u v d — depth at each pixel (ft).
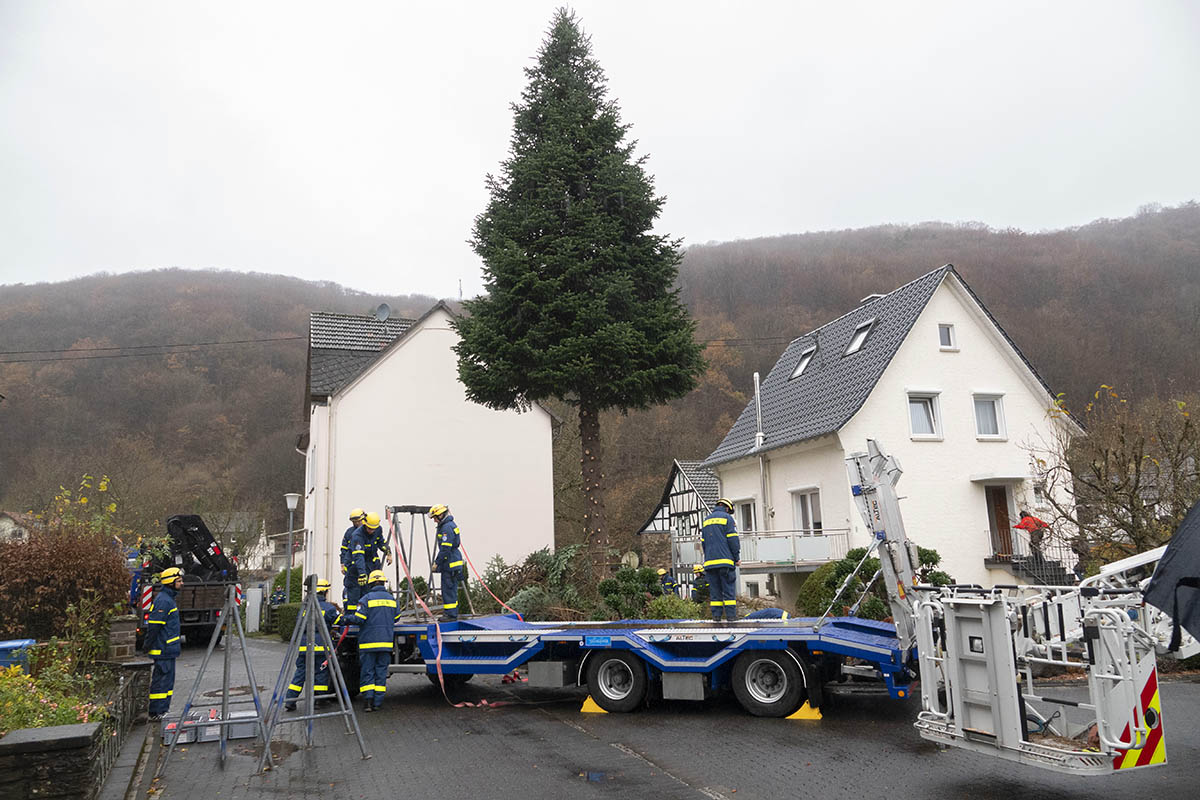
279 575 101.14
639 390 54.13
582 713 32.86
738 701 31.99
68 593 43.93
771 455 82.79
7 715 22.15
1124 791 20.51
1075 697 27.35
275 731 30.01
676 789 21.62
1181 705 31.76
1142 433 46.68
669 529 125.39
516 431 85.05
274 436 157.79
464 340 55.21
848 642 28.86
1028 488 73.26
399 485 80.38
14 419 132.36
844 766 23.32
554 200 54.80
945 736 21.36
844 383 77.00
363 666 35.35
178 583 34.99
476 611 53.16
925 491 71.82
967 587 22.06
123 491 104.37
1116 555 48.26
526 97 59.36
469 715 33.47
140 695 33.71
